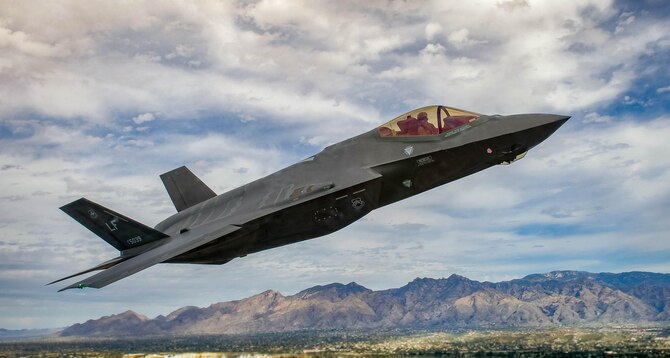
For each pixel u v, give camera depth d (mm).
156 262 15938
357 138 18219
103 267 18688
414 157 16938
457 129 17219
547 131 16672
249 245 17250
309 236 17062
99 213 19172
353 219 16844
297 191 17078
